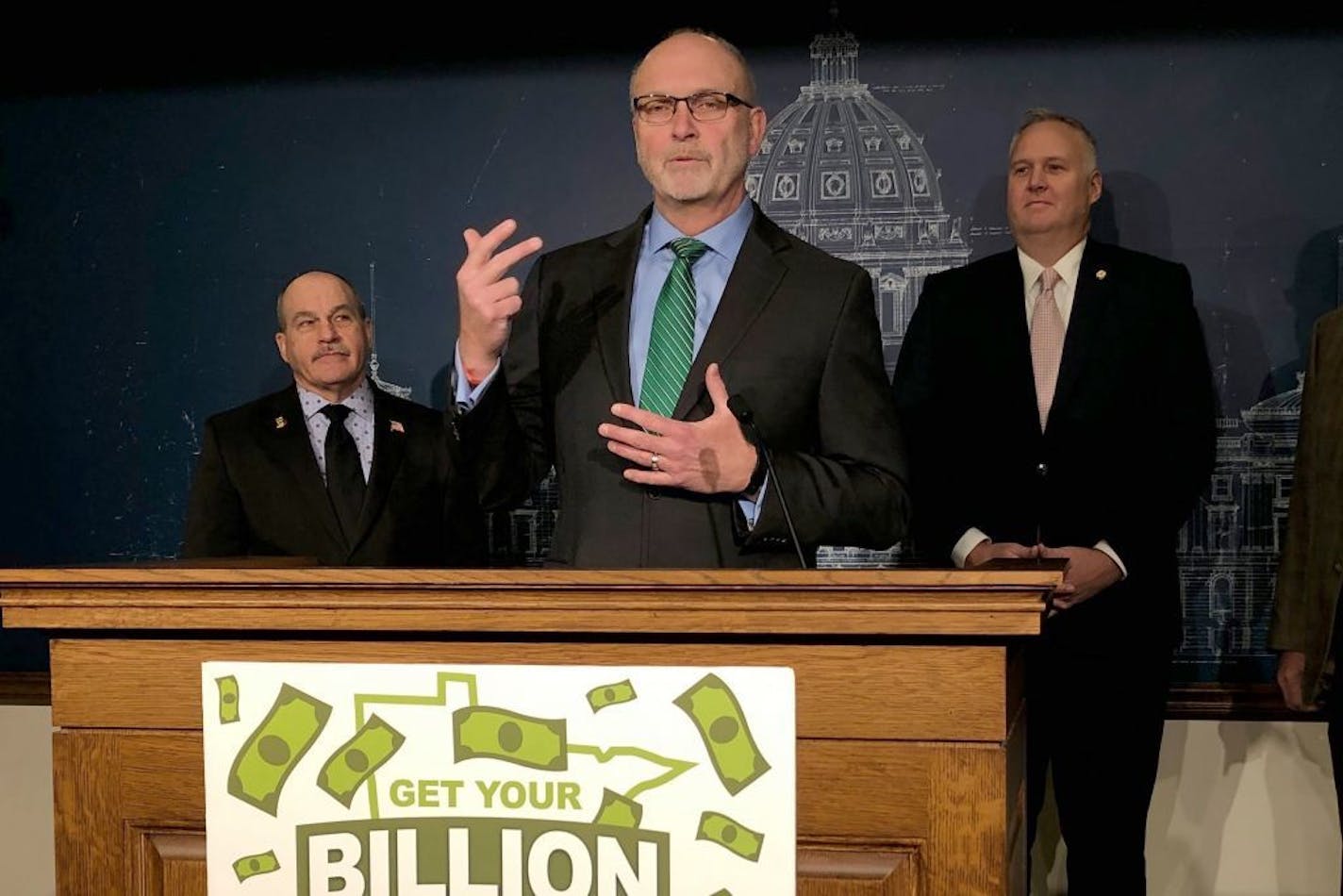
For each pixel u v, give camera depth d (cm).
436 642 157
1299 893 325
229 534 302
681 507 209
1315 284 325
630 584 150
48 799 357
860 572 146
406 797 154
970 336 297
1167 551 288
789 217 342
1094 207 331
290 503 300
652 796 151
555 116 347
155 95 356
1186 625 330
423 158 350
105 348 359
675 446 187
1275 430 327
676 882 150
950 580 145
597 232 346
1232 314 327
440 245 350
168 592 159
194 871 160
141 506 358
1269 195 326
